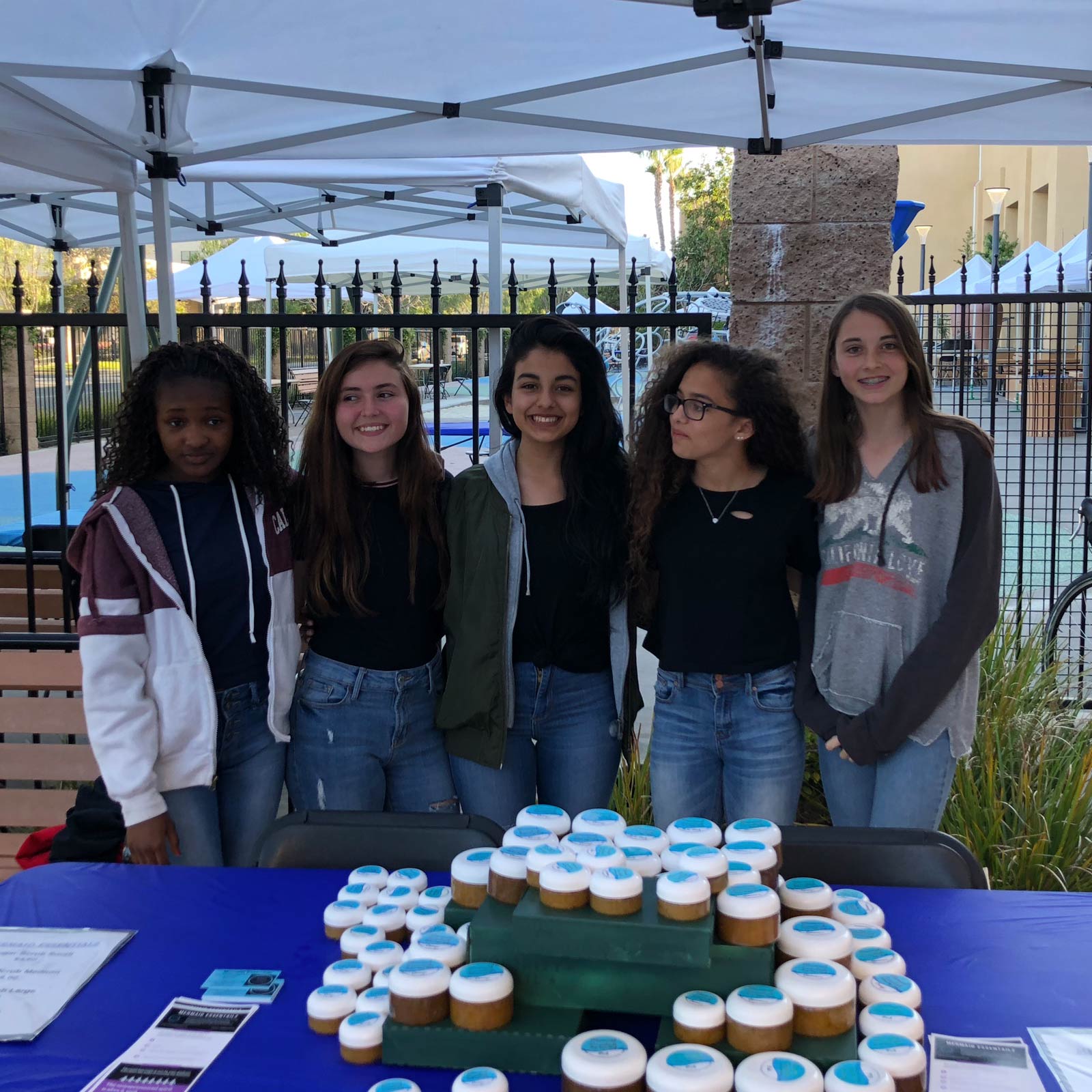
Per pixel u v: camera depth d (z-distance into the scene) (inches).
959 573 96.0
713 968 51.4
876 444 100.1
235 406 101.3
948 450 97.2
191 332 171.5
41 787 156.5
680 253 1409.9
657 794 107.6
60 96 130.6
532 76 127.5
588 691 109.7
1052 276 521.3
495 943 53.7
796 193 181.0
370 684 104.9
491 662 105.1
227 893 72.2
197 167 212.4
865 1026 50.8
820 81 130.4
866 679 99.0
